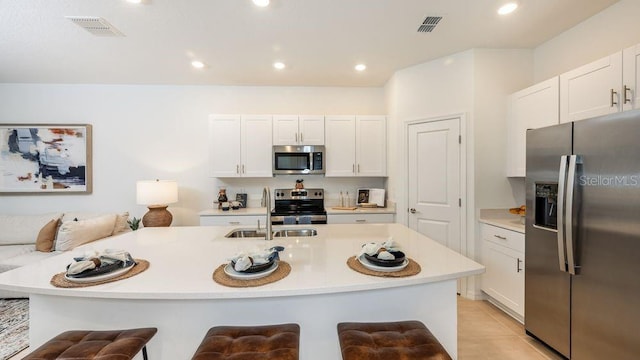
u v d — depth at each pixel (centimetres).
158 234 221
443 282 143
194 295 112
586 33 230
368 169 381
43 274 132
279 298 134
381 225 250
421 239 198
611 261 149
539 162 195
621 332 146
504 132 283
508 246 241
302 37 256
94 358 106
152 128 394
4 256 292
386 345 113
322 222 354
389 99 375
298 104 406
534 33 253
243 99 402
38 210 380
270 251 138
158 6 206
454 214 297
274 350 108
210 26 236
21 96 377
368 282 121
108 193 389
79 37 251
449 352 145
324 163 373
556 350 185
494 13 220
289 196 400
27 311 256
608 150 150
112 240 201
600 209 154
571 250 166
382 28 241
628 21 200
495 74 282
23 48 272
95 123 387
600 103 189
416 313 142
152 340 134
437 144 309
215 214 346
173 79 370
